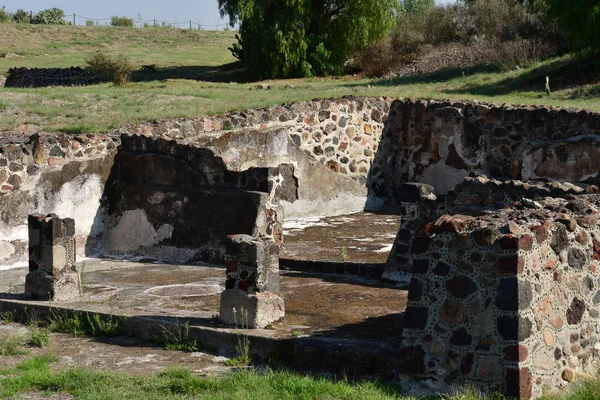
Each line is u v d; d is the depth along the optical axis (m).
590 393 5.35
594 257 6.06
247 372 6.44
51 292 9.02
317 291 9.28
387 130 17.16
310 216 15.44
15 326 8.54
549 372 5.57
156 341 7.61
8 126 15.27
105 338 7.87
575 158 14.38
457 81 23.14
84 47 52.00
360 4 32.69
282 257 11.27
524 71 22.33
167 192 12.20
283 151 15.12
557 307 5.70
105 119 15.74
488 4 32.69
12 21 67.31
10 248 11.60
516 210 6.13
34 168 11.88
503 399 5.34
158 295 9.38
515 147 15.27
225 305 7.53
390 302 8.62
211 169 11.88
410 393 5.71
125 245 12.51
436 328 5.74
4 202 11.54
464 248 5.67
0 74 37.50
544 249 5.62
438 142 16.33
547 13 22.44
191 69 38.56
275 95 19.17
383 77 29.34
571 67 21.09
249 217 11.38
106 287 9.92
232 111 16.30
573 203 6.48
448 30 33.81
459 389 5.55
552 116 14.77
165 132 14.08
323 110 16.20
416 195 9.62
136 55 47.03
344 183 16.03
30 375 6.42
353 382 6.10
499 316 5.44
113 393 5.91
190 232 11.91
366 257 11.38
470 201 8.49
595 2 20.44
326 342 6.65
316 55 32.69
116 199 12.69
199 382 6.10
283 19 31.91
